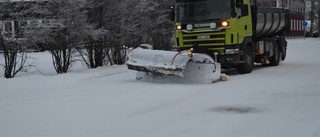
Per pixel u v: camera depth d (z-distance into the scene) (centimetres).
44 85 1158
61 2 1355
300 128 622
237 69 1374
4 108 818
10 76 1312
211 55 1288
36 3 1312
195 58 1145
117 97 920
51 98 925
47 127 654
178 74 1091
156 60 1135
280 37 1762
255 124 649
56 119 709
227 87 1042
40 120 705
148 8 1736
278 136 580
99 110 776
